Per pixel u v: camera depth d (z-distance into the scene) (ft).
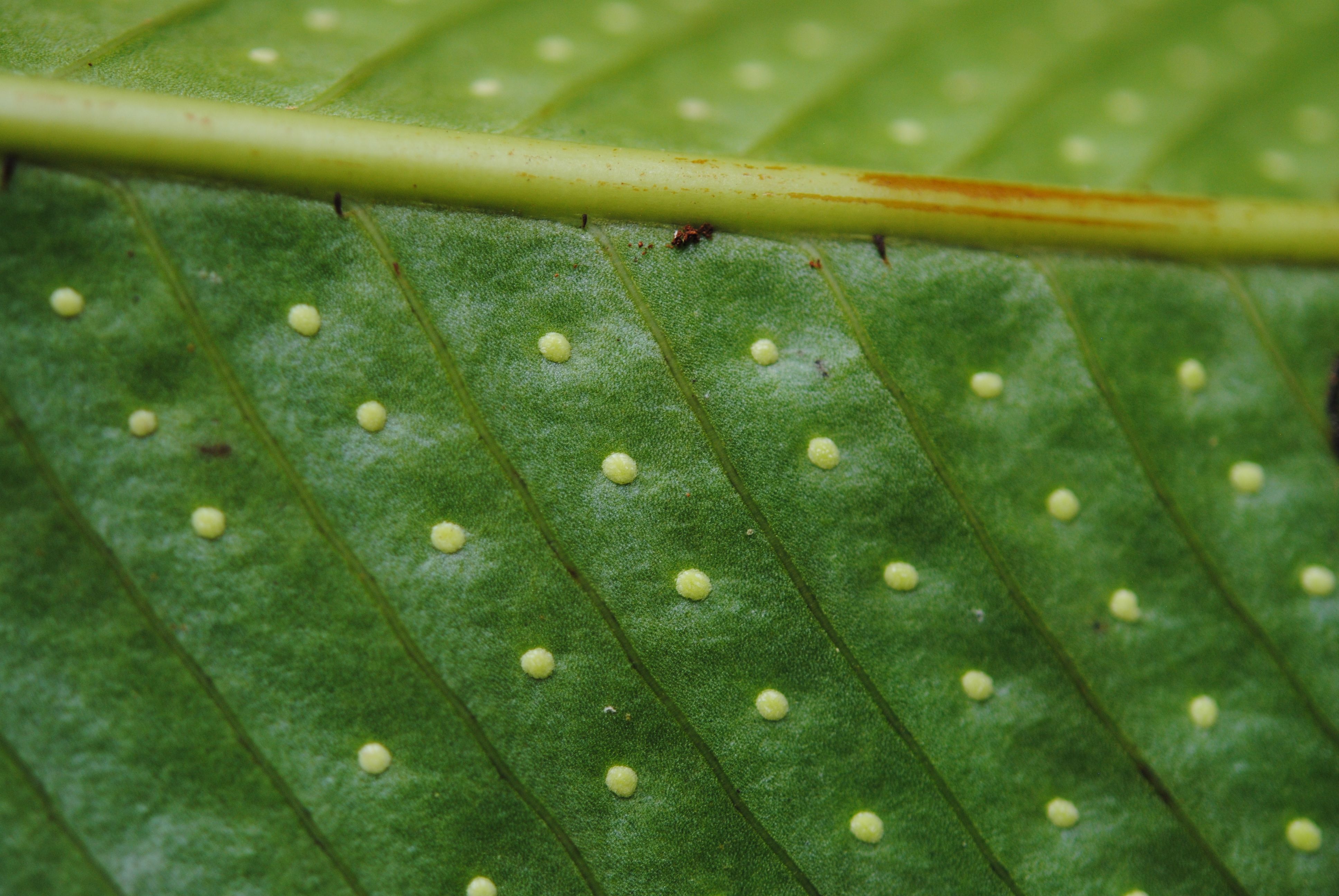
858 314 0.81
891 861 0.80
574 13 0.85
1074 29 0.87
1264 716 0.82
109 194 0.79
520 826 0.80
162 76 0.81
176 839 0.80
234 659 0.80
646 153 0.81
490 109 0.82
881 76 0.86
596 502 0.80
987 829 0.81
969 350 0.81
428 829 0.80
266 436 0.80
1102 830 0.81
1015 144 0.84
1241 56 0.87
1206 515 0.82
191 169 0.80
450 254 0.80
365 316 0.80
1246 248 0.83
